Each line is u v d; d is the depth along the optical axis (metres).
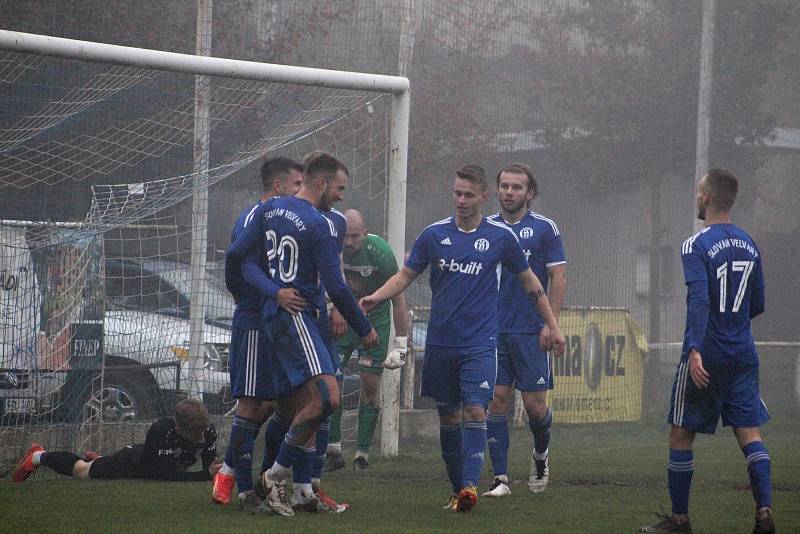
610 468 30.88
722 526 20.34
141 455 26.17
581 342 47.12
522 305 25.45
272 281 20.27
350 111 37.12
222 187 39.38
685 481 19.19
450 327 21.56
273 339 20.22
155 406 33.88
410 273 22.06
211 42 41.38
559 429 45.53
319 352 19.95
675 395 19.17
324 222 20.17
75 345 31.77
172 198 32.97
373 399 30.33
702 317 18.53
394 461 32.38
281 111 37.53
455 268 21.55
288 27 47.28
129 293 34.62
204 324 35.06
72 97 34.16
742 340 19.08
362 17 47.81
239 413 21.42
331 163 20.70
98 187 34.50
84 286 32.22
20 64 33.34
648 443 40.38
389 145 34.44
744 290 19.11
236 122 38.09
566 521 20.56
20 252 31.28
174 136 36.72
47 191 34.66
